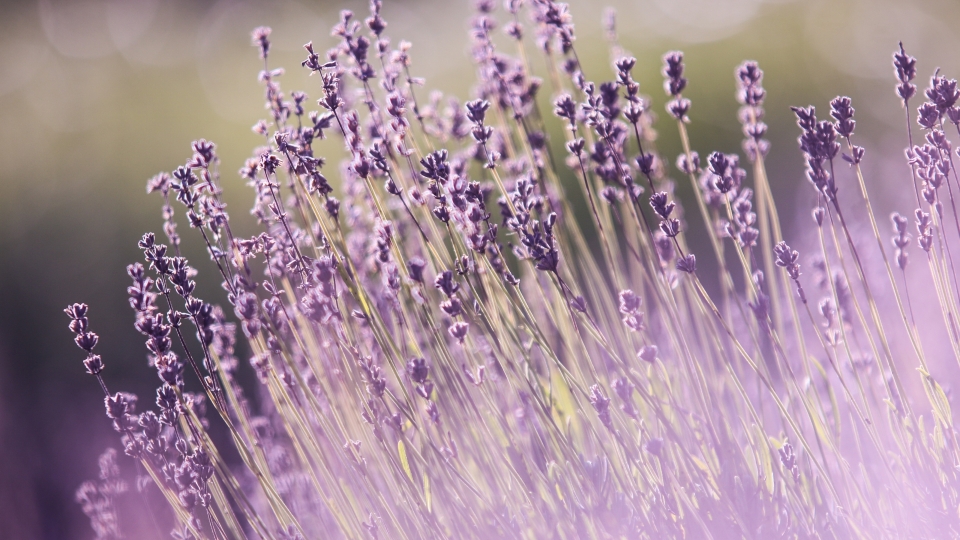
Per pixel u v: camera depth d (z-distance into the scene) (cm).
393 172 233
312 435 230
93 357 226
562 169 475
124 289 415
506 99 238
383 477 233
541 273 240
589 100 229
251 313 227
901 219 226
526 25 501
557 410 231
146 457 227
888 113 482
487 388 231
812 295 249
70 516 248
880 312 242
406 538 228
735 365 244
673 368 236
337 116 227
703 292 226
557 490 228
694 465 226
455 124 240
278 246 229
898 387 226
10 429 265
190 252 450
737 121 520
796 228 286
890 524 228
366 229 242
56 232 518
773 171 421
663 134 521
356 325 234
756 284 227
